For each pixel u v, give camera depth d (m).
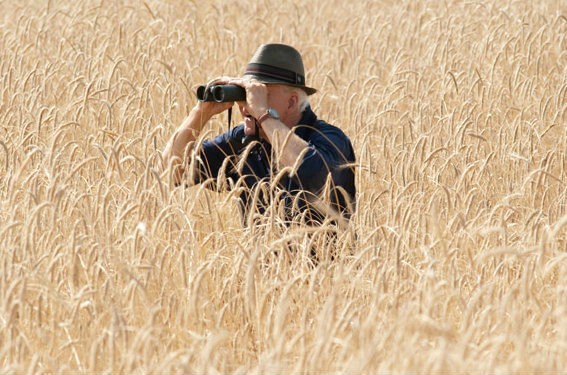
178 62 27.67
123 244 12.86
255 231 13.20
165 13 36.16
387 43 28.91
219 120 22.62
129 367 9.74
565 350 10.25
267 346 11.21
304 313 10.81
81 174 16.70
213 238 13.79
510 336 10.32
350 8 40.31
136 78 24.62
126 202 12.92
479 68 26.59
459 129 18.38
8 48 27.50
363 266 12.71
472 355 9.90
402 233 13.05
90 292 11.06
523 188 16.02
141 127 19.19
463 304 11.48
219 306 12.30
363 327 10.06
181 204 13.34
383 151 17.73
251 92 13.93
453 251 12.08
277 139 13.49
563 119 20.64
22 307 10.62
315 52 31.59
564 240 14.36
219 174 13.65
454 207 15.40
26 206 13.33
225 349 11.34
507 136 20.19
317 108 23.62
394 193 15.22
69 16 30.42
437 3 37.28
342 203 14.52
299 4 40.44
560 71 26.09
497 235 13.88
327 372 10.23
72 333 11.28
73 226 13.19
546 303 12.09
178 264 12.59
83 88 23.09
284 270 12.52
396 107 23.19
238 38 31.28
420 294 11.65
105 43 26.92
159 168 14.75
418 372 9.62
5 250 12.37
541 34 25.94
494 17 30.67
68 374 10.79
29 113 19.56
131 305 11.09
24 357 10.54
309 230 11.82
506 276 12.48
